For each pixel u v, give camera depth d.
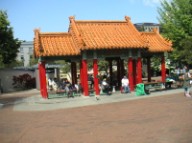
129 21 32.31
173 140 11.58
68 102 26.03
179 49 38.69
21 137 14.15
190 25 38.69
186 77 24.38
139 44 29.22
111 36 30.05
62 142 12.62
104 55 28.88
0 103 30.33
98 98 26.41
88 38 29.12
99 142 12.17
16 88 48.88
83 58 28.16
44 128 15.82
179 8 40.50
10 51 51.12
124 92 29.39
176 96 25.11
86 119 17.52
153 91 29.86
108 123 15.84
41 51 27.56
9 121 18.88
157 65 61.00
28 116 20.45
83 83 28.64
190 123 14.24
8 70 48.47
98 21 31.58
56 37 30.09
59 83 35.75
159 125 14.30
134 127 14.34
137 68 30.08
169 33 39.41
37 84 46.28
